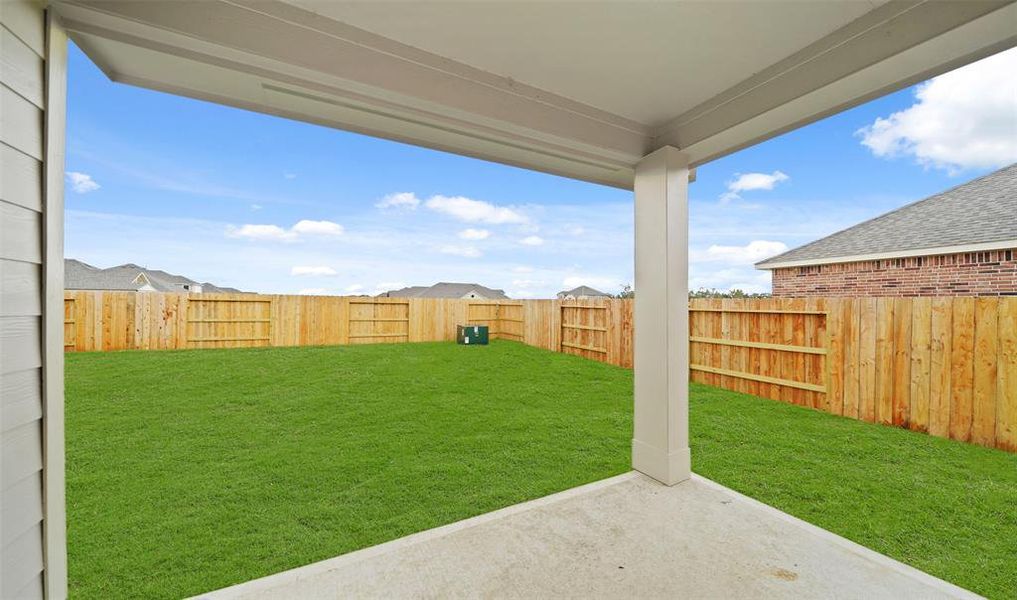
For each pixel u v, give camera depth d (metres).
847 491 2.88
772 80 2.08
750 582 1.90
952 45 1.56
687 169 2.87
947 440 3.86
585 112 2.53
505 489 2.92
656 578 1.93
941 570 2.04
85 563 2.05
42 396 1.29
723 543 2.20
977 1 1.43
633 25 1.74
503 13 1.67
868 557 2.08
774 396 5.33
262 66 1.71
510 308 12.50
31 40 1.25
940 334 3.95
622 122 2.72
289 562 2.08
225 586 1.90
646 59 2.02
